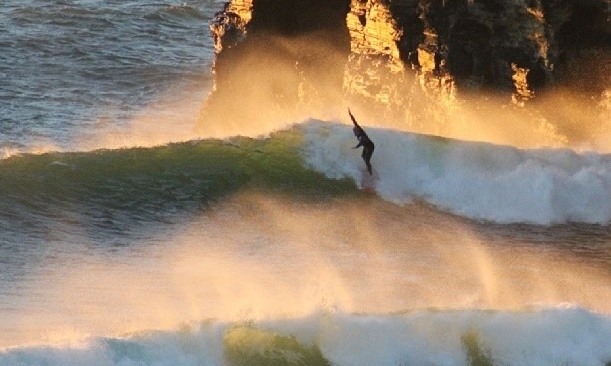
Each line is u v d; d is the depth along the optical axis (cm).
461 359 8094
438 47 13638
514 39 13362
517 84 13388
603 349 8231
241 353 7844
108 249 10325
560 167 12419
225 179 12156
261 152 12469
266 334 7944
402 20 13912
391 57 14125
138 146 12794
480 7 13375
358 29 14525
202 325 7906
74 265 9869
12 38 19962
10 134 15075
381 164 12481
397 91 14025
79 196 11519
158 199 11669
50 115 16150
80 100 17112
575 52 13412
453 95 13575
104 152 12100
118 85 18125
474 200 12131
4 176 11556
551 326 8244
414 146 12569
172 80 18562
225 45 14975
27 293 9144
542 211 11988
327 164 12444
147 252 10300
